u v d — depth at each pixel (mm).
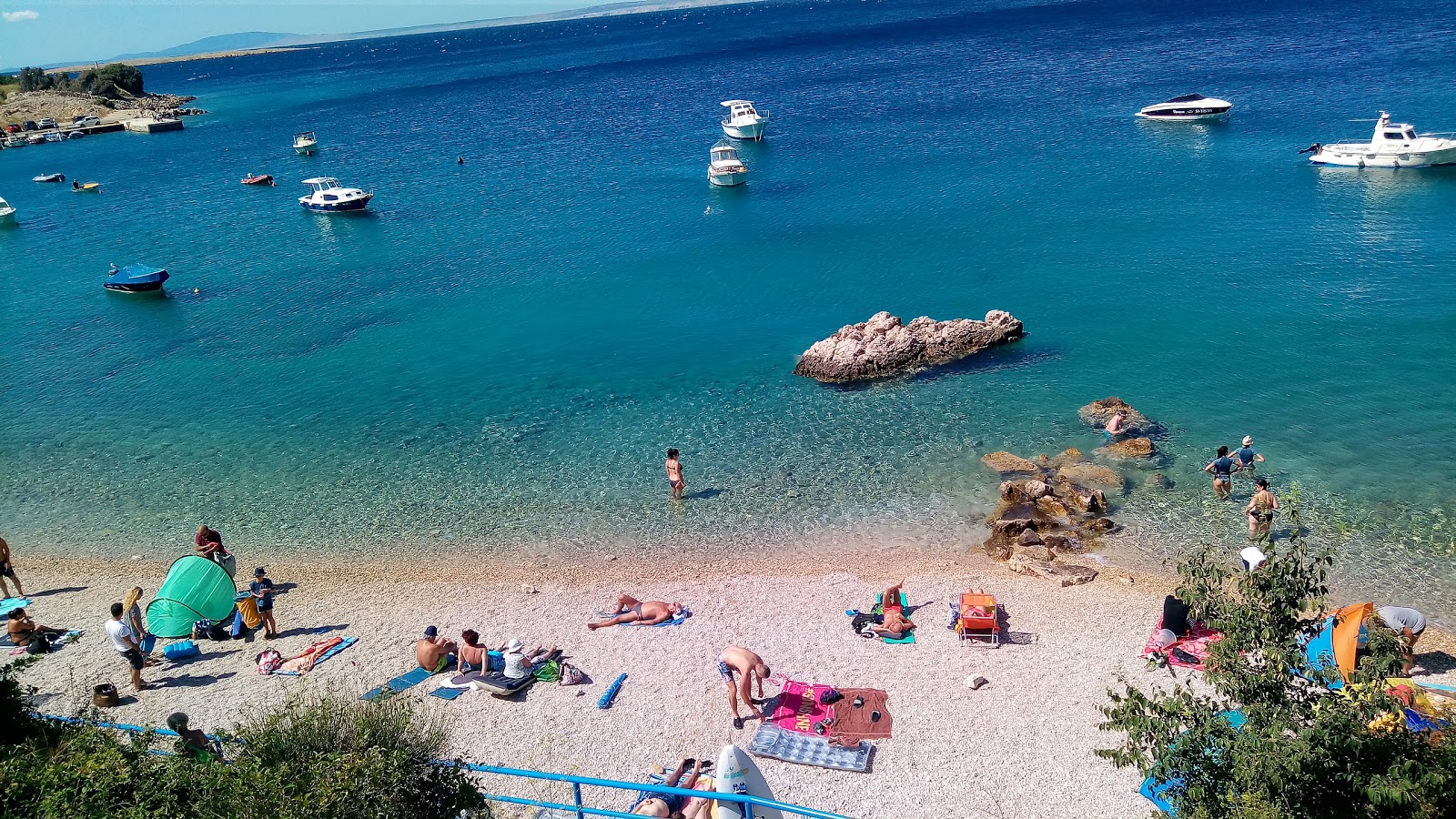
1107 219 52844
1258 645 11977
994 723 17016
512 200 72875
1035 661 18922
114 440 34656
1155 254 46344
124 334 47500
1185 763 11625
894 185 66375
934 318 40969
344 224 69125
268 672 19844
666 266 52094
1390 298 38031
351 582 24125
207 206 80500
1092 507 25188
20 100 151875
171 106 177000
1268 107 79938
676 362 38344
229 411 36688
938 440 29891
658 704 18062
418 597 23203
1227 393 31281
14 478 31812
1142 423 29422
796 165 77125
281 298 51812
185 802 12023
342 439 33469
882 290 44969
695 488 28250
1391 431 27875
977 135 81625
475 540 26125
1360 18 137250
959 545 24297
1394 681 15547
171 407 37562
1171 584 21781
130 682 19734
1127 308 39562
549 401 35469
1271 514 23000
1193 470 26797
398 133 118750
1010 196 60250
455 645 19984
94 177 100250
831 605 21609
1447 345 33375
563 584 23531
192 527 27766
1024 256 48062
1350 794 10734
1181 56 118750
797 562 23984
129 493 30219
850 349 35125
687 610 21625
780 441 30688
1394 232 46406
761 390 34812
